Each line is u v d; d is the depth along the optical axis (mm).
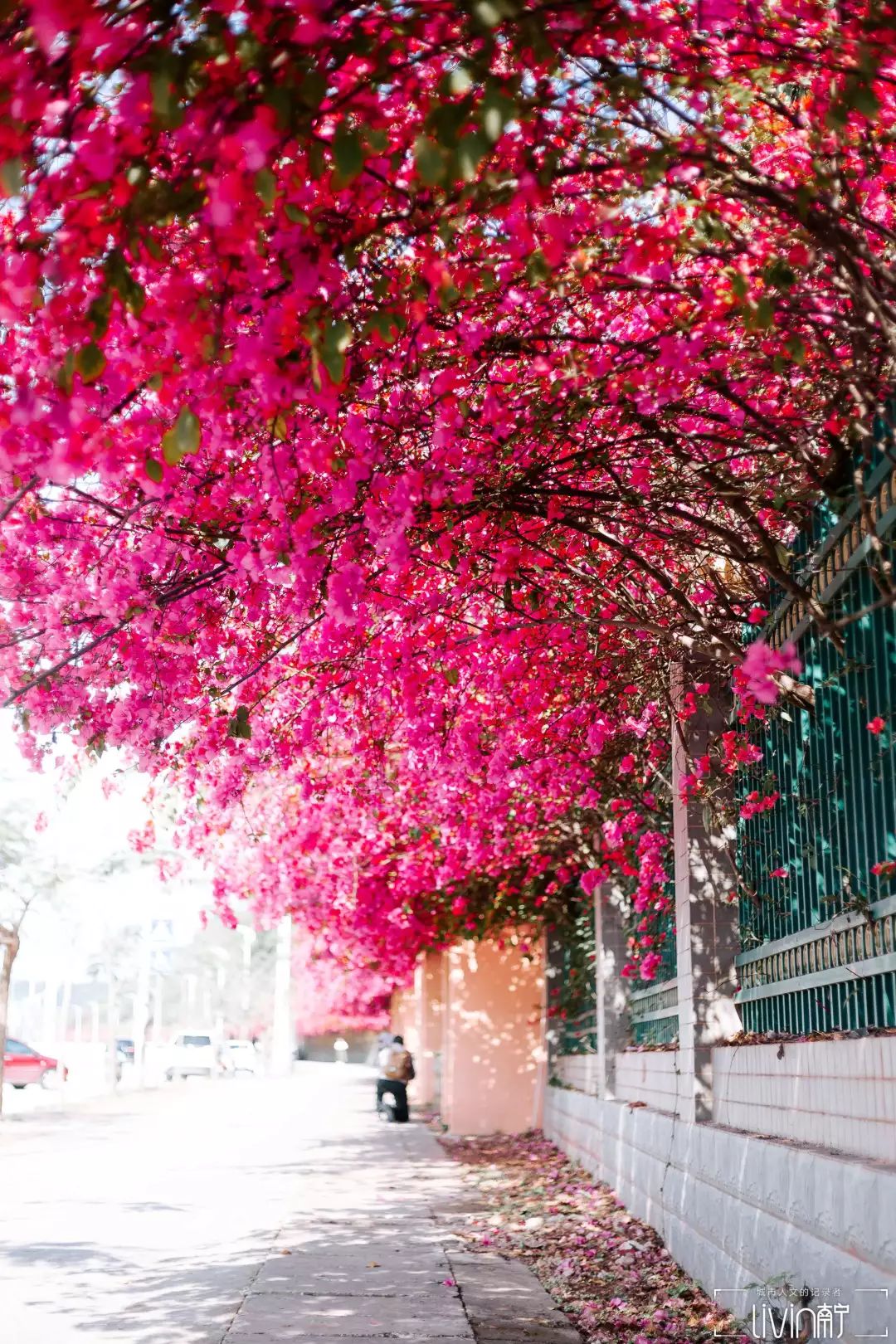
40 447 5438
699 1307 7965
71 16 3602
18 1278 8352
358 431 6301
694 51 5332
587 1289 8617
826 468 6543
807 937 7137
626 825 11297
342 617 6723
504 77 4113
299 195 4516
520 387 7012
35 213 4609
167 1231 10391
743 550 6809
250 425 6676
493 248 5727
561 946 20484
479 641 9109
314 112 4137
